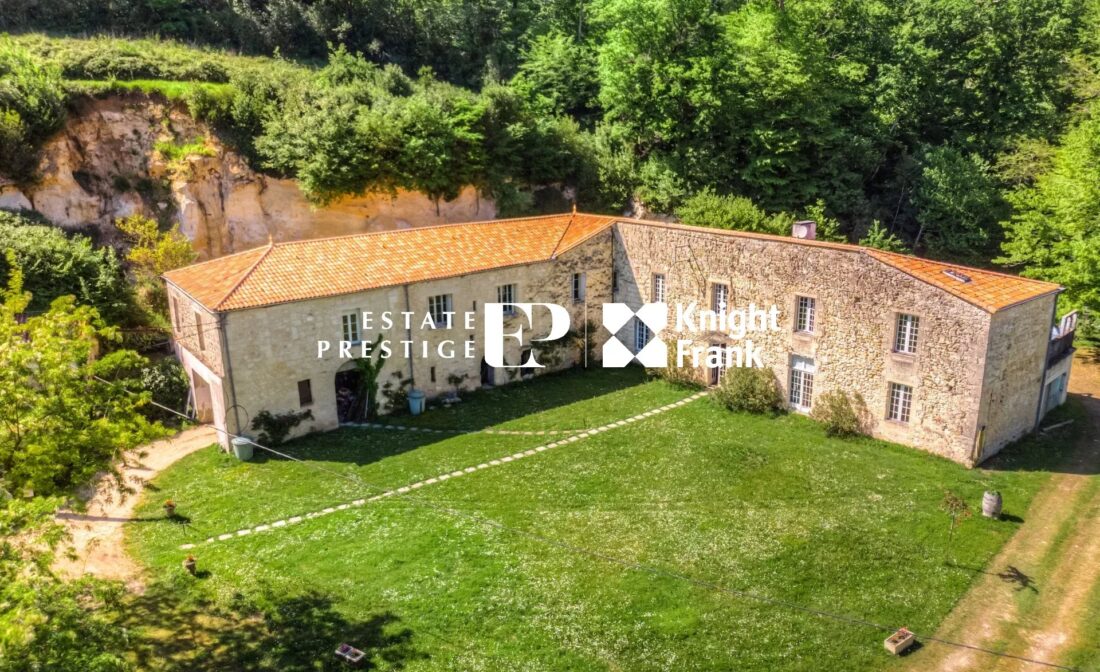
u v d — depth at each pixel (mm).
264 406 35531
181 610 24250
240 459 34562
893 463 33562
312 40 72688
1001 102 67000
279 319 35250
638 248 44719
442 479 32781
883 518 29328
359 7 74938
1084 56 63312
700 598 24828
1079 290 44406
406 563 26703
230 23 69500
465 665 21953
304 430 36906
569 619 23828
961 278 33344
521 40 79750
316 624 23594
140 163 48938
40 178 45625
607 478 32719
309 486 32219
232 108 50875
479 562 26719
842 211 61688
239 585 25406
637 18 58906
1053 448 34875
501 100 57188
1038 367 35531
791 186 60188
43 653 17250
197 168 48688
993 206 60562
